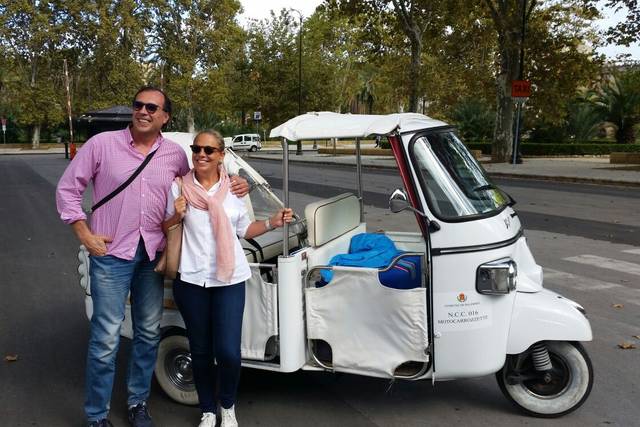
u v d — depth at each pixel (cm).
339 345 384
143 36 5119
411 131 378
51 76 5566
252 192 495
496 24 2819
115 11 5159
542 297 387
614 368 490
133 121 363
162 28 5181
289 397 441
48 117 5431
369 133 374
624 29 2214
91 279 368
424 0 3034
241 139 5194
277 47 4825
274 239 474
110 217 362
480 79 3275
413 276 411
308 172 2575
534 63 2866
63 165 3228
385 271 371
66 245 1046
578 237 1038
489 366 369
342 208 473
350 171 2645
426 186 369
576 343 390
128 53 5238
